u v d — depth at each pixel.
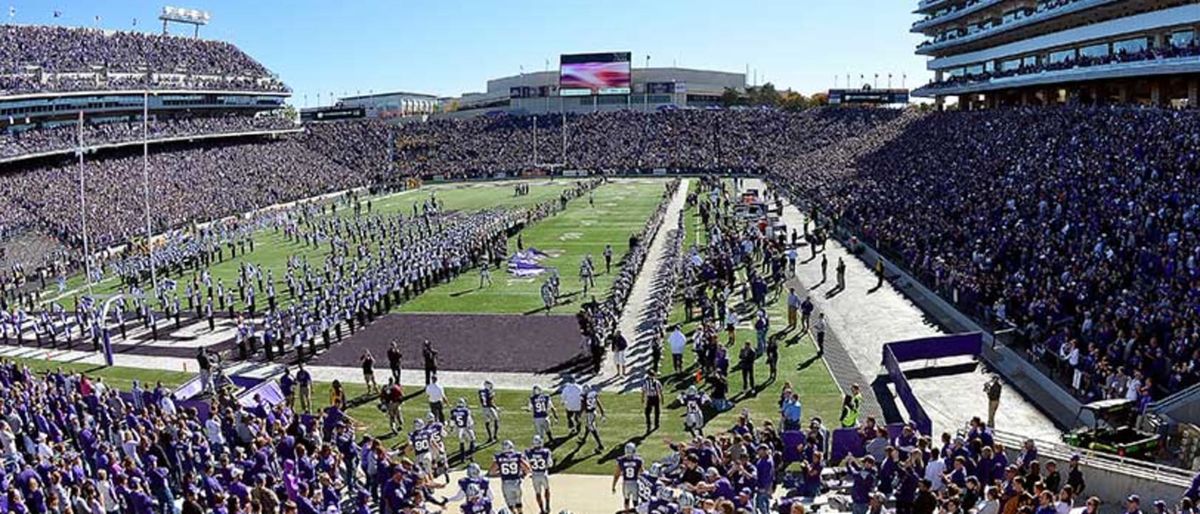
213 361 32.50
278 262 54.62
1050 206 39.50
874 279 43.44
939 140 69.56
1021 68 74.44
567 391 24.19
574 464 22.41
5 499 15.11
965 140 64.19
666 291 39.59
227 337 37.53
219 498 15.68
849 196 61.34
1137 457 20.22
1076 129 50.53
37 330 39.25
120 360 34.81
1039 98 81.31
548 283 40.50
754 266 45.56
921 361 29.97
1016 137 56.38
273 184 93.25
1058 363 26.86
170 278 50.84
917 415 23.44
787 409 22.06
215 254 58.00
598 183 93.62
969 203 45.72
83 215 51.31
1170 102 59.34
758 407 26.14
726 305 35.91
